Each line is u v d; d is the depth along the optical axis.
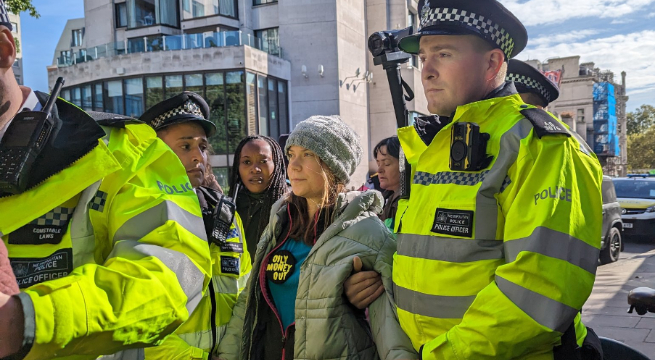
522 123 1.33
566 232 1.18
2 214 1.07
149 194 1.20
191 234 1.20
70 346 0.87
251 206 3.28
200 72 18.88
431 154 1.52
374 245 1.76
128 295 0.94
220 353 2.06
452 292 1.33
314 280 1.78
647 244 10.81
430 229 1.40
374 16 25.45
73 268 1.15
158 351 1.91
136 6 22.42
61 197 1.11
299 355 1.76
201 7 21.67
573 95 53.09
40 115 1.10
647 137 65.44
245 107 18.78
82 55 20.89
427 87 1.55
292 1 22.09
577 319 1.44
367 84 25.48
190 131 2.32
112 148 1.25
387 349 1.58
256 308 1.99
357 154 2.03
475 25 1.44
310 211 1.99
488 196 1.31
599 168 1.34
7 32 1.10
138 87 19.19
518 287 1.17
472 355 1.19
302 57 22.17
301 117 22.27
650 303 1.83
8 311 0.80
